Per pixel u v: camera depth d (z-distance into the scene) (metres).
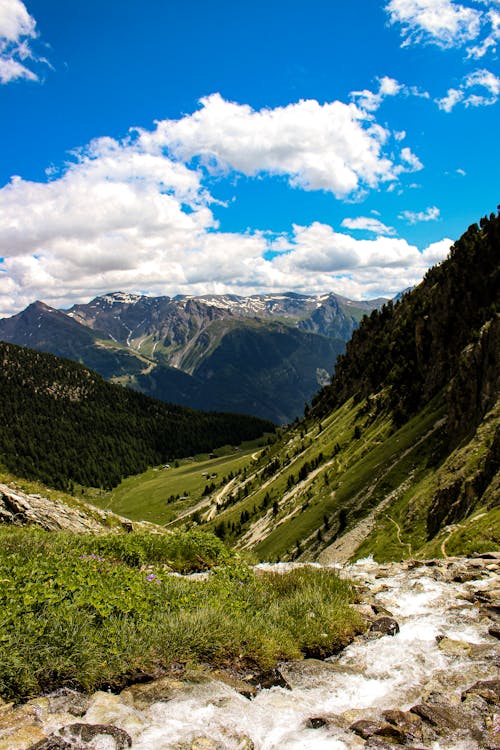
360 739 5.42
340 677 7.50
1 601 7.87
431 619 10.05
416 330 170.75
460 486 81.75
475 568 14.38
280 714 6.15
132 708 5.96
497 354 98.88
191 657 7.65
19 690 6.08
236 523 199.12
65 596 8.59
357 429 187.75
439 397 145.88
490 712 6.02
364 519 117.62
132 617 8.55
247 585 12.10
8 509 23.81
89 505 29.19
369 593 12.20
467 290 154.12
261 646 8.35
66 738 4.84
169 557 16.56
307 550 124.44
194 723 5.66
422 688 7.02
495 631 8.95
